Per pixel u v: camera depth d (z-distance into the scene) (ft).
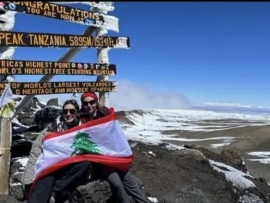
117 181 9.21
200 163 15.42
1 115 10.17
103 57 13.61
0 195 10.00
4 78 10.44
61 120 9.20
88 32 13.15
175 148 16.15
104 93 14.03
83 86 12.98
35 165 8.79
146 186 12.71
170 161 14.92
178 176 13.92
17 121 18.99
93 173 9.30
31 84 11.13
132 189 9.73
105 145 9.28
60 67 11.85
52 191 8.72
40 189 8.55
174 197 12.60
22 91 10.87
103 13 13.07
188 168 14.80
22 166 12.10
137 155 14.49
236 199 14.75
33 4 10.54
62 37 11.59
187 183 13.65
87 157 8.96
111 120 9.37
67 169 8.93
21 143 14.11
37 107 22.16
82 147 9.00
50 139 8.85
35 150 8.87
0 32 9.93
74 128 9.02
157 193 12.55
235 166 19.43
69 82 12.44
